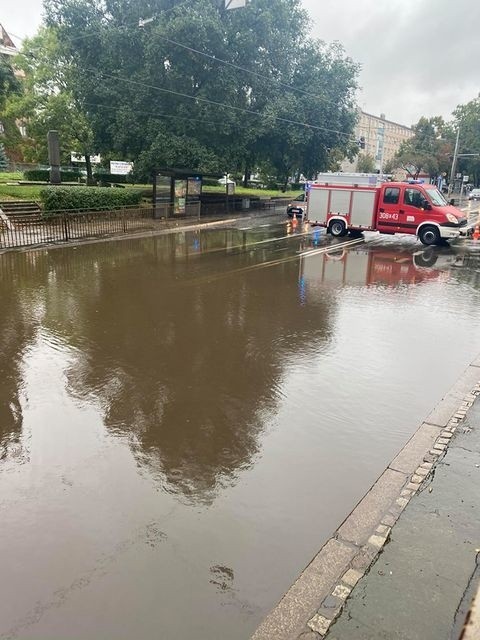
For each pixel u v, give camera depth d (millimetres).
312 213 21922
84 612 3066
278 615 3000
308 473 4480
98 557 3496
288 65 29469
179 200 26281
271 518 3895
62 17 26453
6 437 5031
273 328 8641
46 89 39156
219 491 4227
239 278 12656
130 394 6012
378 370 6855
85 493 4184
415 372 6805
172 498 4133
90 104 27359
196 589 3230
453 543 3525
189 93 26516
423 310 9992
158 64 24750
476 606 2959
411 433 5184
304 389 6223
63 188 21797
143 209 24125
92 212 20922
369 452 4824
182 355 7289
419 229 19266
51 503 4051
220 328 8586
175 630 2941
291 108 27844
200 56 24594
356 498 4133
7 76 26469
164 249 17062
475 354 7531
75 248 16609
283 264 14773
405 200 19469
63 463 4602
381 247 18750
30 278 12047
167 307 9812
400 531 3666
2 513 3928
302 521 3857
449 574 3234
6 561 3457
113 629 2953
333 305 10273
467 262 15797
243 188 52750
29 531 3736
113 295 10625
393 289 11836
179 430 5211
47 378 6430
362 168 81625
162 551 3553
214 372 6707
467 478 4312
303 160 32656
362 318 9352
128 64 26156
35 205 22578
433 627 2840
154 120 26078
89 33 25812
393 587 3148
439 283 12625
